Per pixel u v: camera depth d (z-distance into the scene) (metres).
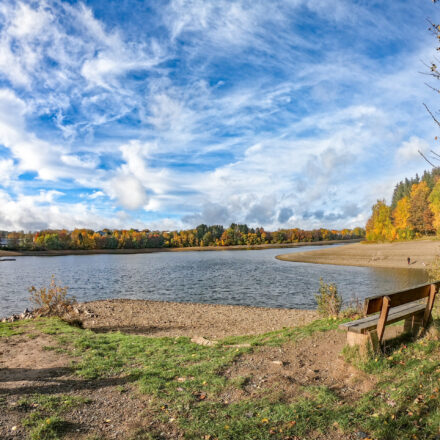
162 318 14.92
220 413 3.88
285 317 14.96
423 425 3.25
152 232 182.88
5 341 7.85
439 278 10.46
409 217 89.50
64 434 3.48
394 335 6.28
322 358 5.79
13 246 130.38
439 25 3.62
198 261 69.56
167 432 3.52
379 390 4.19
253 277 37.28
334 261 54.91
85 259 90.69
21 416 3.83
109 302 20.25
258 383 4.79
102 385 4.90
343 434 3.34
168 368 5.66
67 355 6.60
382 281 31.70
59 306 12.93
